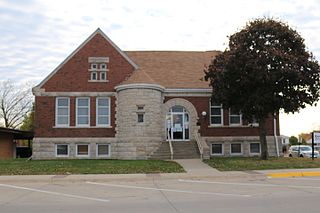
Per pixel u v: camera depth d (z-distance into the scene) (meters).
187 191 15.00
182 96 33.38
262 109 25.94
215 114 34.00
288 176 20.30
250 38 26.39
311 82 25.97
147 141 30.25
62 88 32.75
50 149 32.28
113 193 14.76
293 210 10.67
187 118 33.47
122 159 30.00
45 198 13.65
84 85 32.81
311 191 14.44
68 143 32.41
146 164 23.95
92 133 32.53
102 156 32.38
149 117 30.52
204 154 28.67
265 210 10.71
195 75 34.56
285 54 25.45
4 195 14.53
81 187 16.81
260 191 14.61
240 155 33.84
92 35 33.25
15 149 42.53
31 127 64.94
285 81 25.83
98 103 32.91
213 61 28.55
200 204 11.87
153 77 33.91
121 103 31.44
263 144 28.02
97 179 19.14
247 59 25.61
